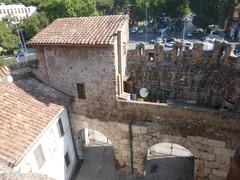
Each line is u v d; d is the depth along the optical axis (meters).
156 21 79.31
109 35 17.16
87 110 20.17
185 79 27.16
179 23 73.75
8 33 67.94
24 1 132.50
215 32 64.31
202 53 25.67
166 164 21.86
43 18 74.12
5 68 19.27
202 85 26.69
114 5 106.31
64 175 20.17
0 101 17.02
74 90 19.84
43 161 16.73
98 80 18.47
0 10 105.06
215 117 16.08
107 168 21.86
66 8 59.00
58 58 19.06
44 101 18.62
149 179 20.48
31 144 14.54
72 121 21.22
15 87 18.91
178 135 17.92
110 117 19.58
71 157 21.64
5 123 15.37
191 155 22.72
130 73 28.72
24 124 15.80
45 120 16.78
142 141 19.38
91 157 23.27
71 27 19.94
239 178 14.71
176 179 20.25
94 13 65.25
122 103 18.52
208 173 18.47
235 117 15.49
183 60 26.56
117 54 18.23
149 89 28.83
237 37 58.75
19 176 9.80
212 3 60.34
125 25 20.98
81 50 17.88
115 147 20.80
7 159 12.98
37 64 20.47
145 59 27.72
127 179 20.61
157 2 73.69
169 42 59.72
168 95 28.53
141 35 76.81
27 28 75.38
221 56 25.27
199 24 64.94
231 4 58.16
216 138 16.73
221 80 25.52
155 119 18.02
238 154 15.29
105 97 18.92
